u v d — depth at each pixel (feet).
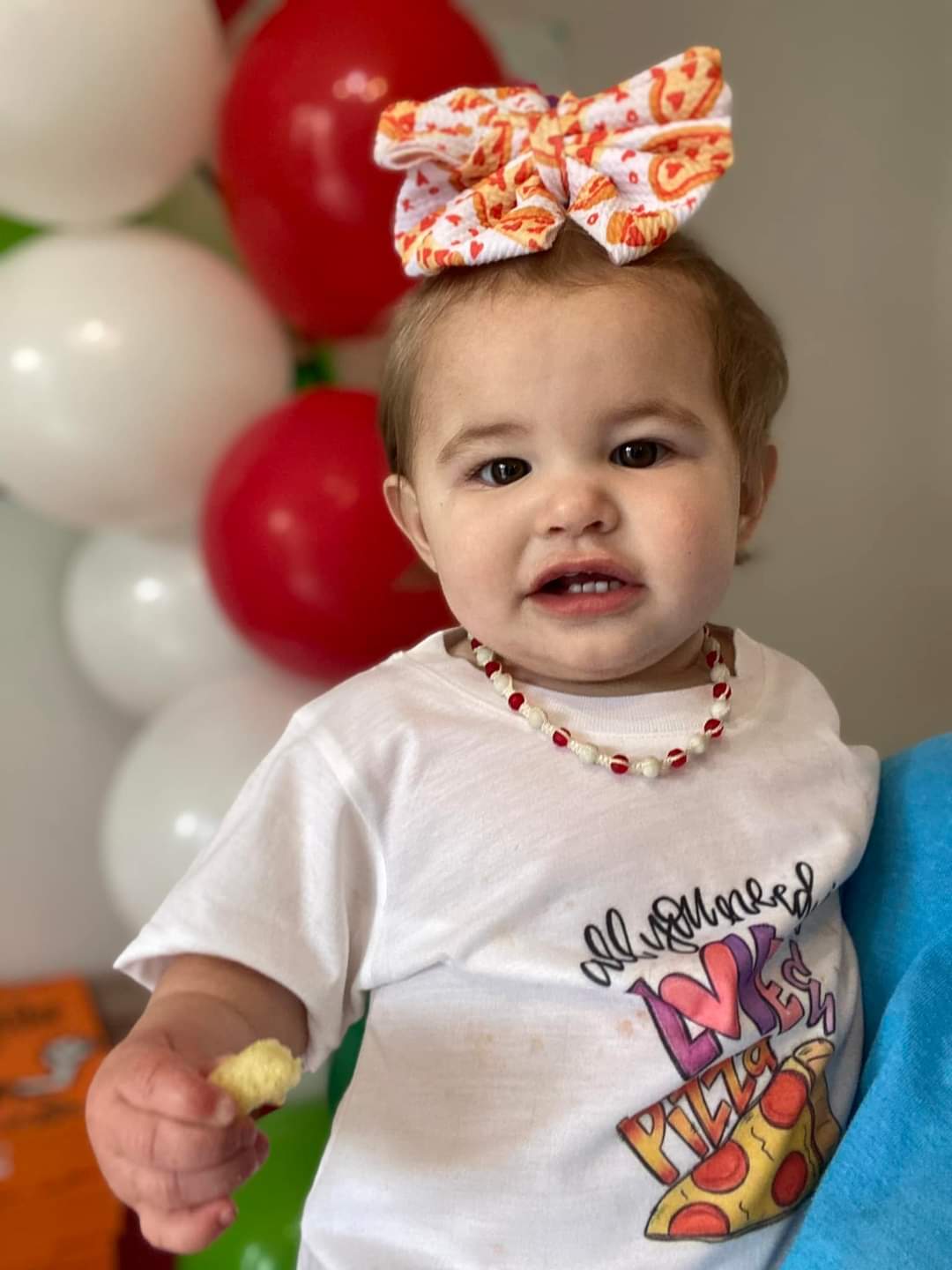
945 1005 2.15
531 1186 2.10
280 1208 3.80
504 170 2.28
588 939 2.17
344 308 3.95
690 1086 2.14
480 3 4.94
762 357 2.50
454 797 2.25
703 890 2.21
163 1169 1.72
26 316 3.78
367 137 3.46
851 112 5.41
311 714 2.38
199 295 3.90
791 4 5.28
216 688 4.27
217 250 4.53
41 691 5.14
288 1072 1.82
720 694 2.40
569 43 5.08
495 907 2.18
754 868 2.26
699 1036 2.14
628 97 2.30
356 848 2.26
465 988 2.22
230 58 4.14
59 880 5.26
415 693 2.37
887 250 5.53
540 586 2.23
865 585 5.73
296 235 3.67
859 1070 2.32
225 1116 1.72
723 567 2.25
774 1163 2.13
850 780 2.45
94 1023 4.89
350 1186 2.21
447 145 2.38
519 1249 2.08
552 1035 2.16
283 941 2.17
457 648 2.54
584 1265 2.07
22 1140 4.10
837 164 5.43
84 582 4.59
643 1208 2.09
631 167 2.22
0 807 5.13
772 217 5.37
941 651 5.71
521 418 2.15
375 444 3.68
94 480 3.89
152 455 3.84
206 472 3.99
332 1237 2.20
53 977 5.27
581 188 2.22
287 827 2.26
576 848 2.19
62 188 3.81
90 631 4.57
